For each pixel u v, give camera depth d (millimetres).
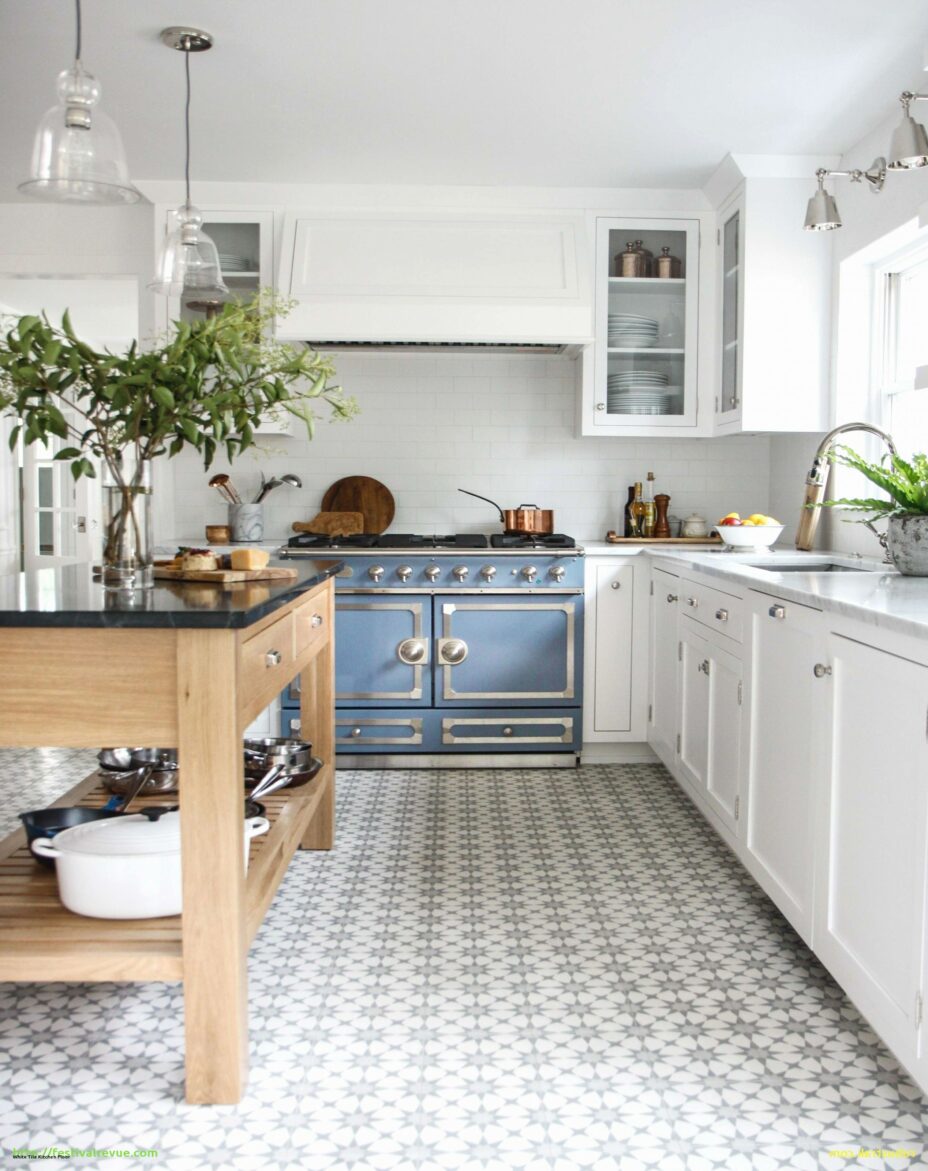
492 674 4355
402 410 4953
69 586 2307
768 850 2717
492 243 4469
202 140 4000
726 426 4441
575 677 4371
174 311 4531
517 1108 1884
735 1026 2195
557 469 4988
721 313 4535
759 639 2811
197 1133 1799
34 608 1848
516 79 3414
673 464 5008
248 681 1991
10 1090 1931
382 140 3980
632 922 2758
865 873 2025
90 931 1965
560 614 4348
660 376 4598
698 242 4578
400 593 4316
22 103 3639
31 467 6941
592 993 2348
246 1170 1695
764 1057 2068
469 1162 1721
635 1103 1900
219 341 2328
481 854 3309
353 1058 2059
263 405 2465
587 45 3148
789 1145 1771
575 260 4469
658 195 4562
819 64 3271
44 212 4906
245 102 3623
